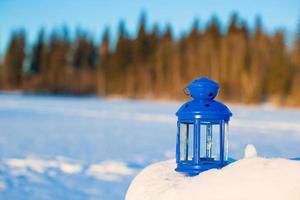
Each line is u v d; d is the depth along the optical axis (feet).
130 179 29.09
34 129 62.08
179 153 10.74
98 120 79.92
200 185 8.87
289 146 47.19
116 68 238.07
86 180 28.55
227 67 187.01
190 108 10.43
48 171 31.19
